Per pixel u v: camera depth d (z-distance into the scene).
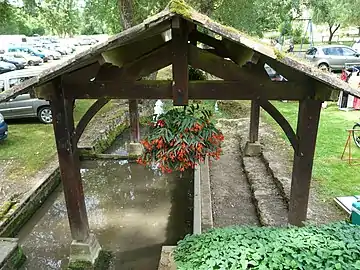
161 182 6.55
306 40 23.44
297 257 2.51
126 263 4.25
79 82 3.19
